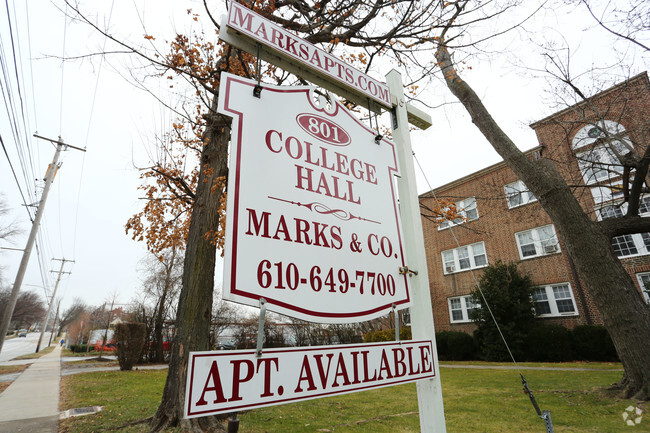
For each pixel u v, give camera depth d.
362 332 20.23
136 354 14.03
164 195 7.23
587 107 9.96
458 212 6.33
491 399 6.39
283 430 4.74
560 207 6.83
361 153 2.40
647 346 5.66
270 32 2.20
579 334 11.74
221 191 5.85
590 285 6.37
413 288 2.36
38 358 22.80
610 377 7.83
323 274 1.85
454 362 13.80
